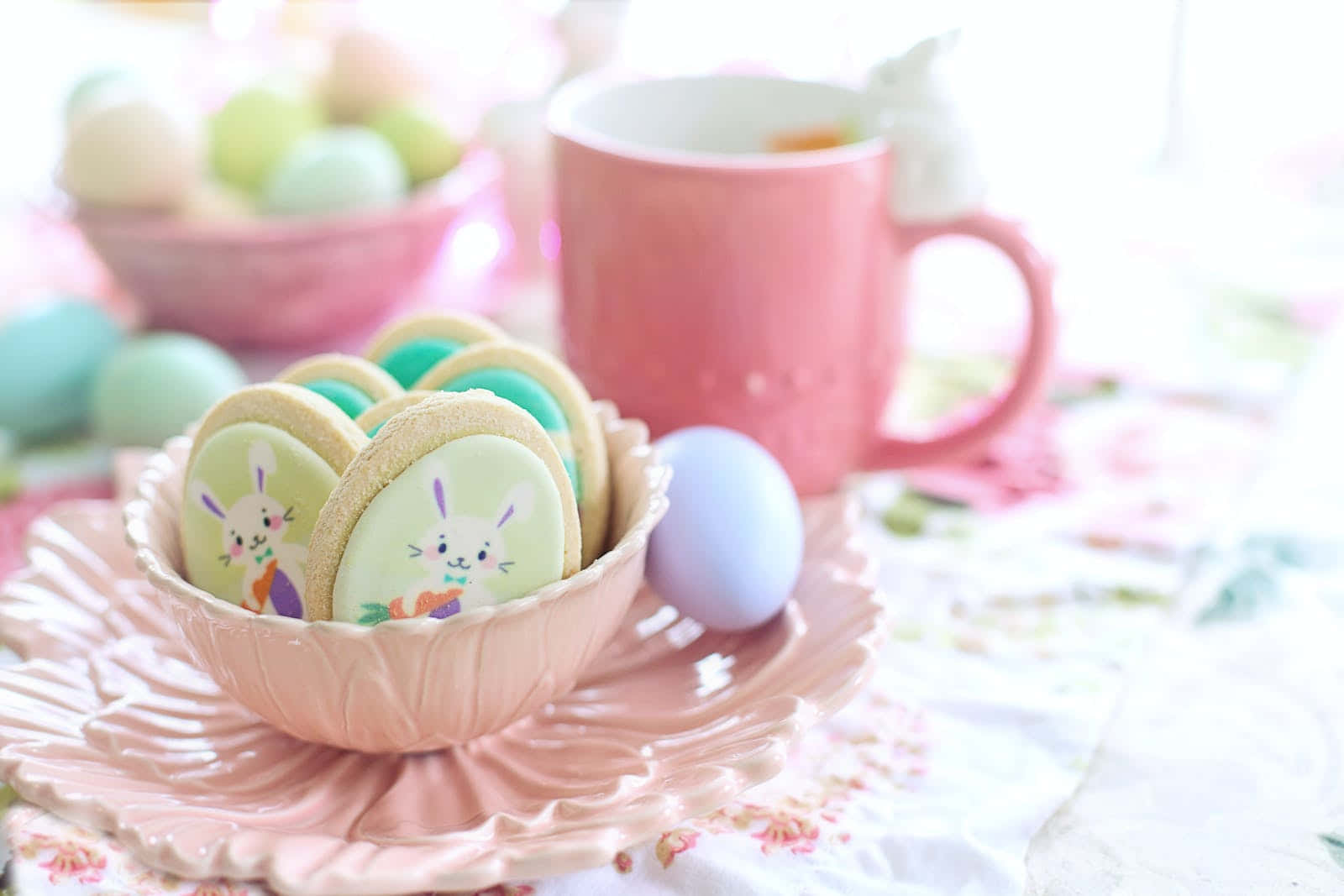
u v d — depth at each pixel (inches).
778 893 15.1
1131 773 16.4
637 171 18.7
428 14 32.0
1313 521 20.0
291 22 35.8
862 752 16.7
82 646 17.2
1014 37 31.5
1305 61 30.8
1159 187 30.9
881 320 19.9
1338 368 23.2
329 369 16.9
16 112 34.7
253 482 15.7
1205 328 24.6
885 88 19.4
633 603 18.3
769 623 17.6
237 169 26.2
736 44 32.1
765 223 18.7
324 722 15.4
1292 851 15.6
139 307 25.1
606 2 25.1
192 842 14.6
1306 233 28.0
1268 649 17.9
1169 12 31.0
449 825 15.3
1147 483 20.9
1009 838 15.7
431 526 15.1
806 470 20.1
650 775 15.5
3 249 28.9
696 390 19.4
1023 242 19.5
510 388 16.7
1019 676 17.6
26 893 14.7
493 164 26.1
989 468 21.5
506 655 15.2
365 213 24.1
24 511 21.3
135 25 39.3
